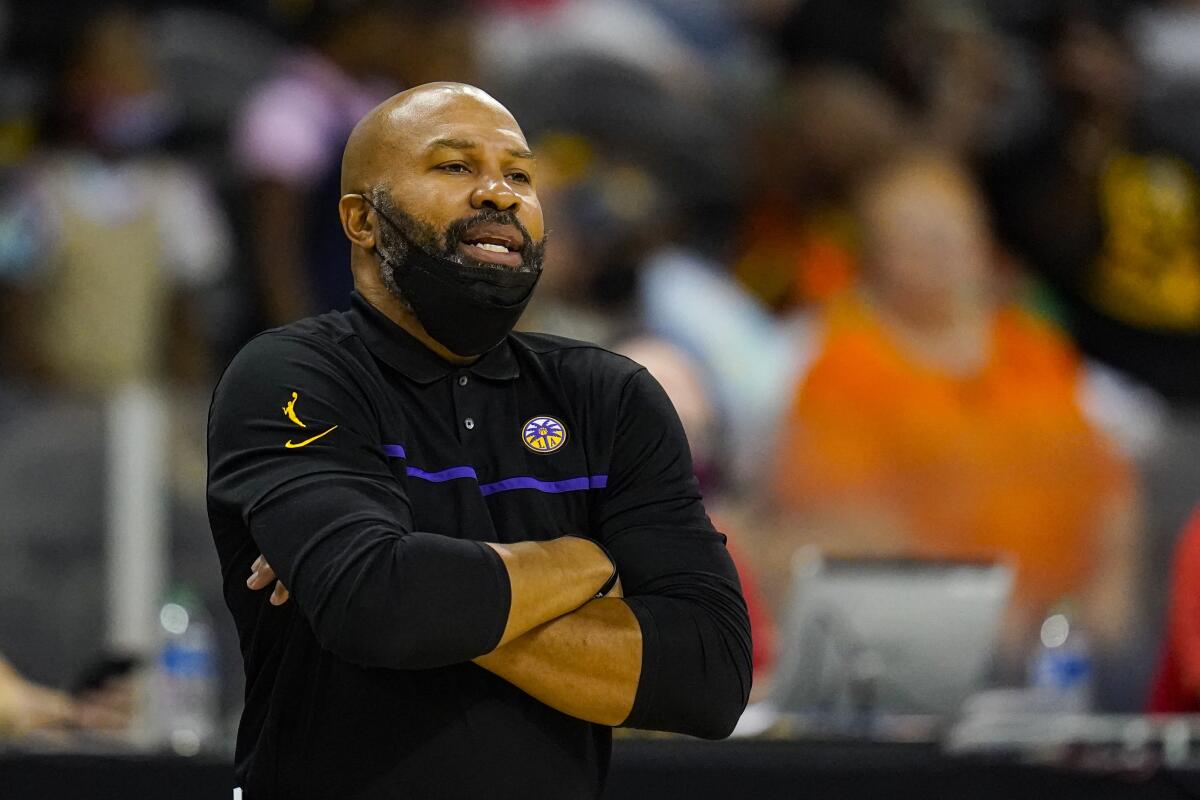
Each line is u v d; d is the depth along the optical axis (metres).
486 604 6.32
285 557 6.43
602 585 6.67
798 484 20.34
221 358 23.27
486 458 6.90
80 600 16.53
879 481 20.41
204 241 23.22
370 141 7.02
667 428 7.25
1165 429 20.05
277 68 25.12
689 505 7.18
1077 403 21.38
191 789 10.54
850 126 23.86
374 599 6.22
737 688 6.88
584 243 21.00
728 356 21.06
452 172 6.89
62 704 12.98
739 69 27.41
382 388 6.88
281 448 6.63
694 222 25.36
